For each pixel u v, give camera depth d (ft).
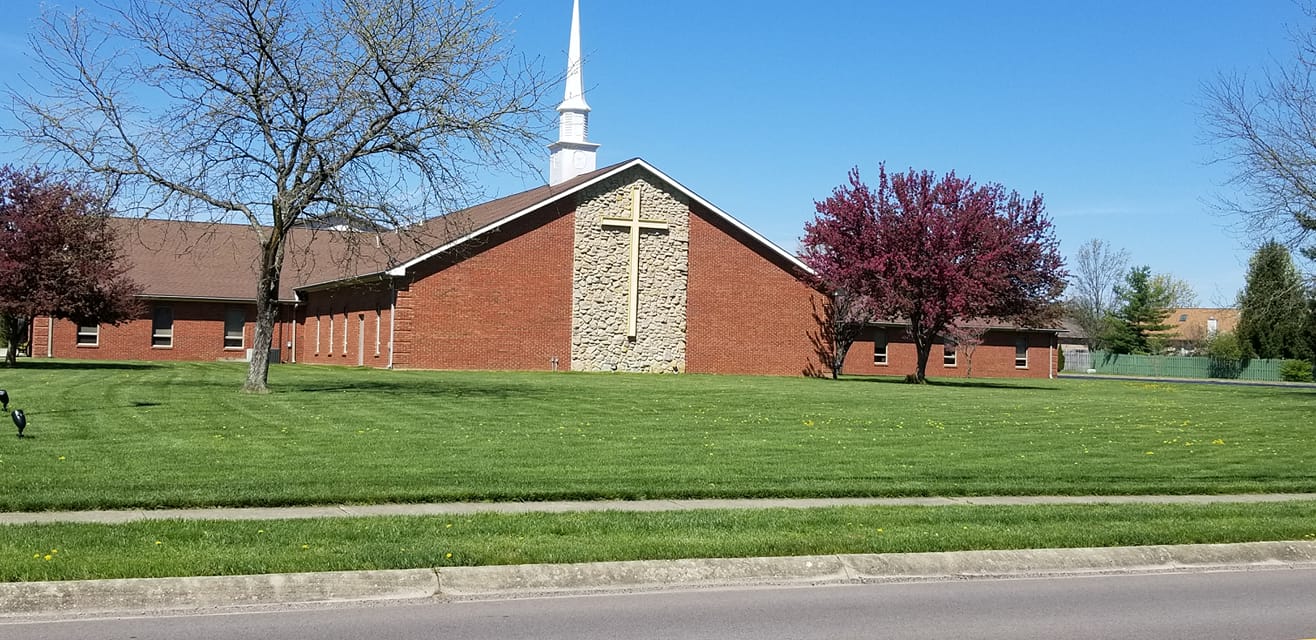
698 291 145.48
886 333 185.98
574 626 26.35
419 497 40.68
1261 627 27.40
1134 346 322.14
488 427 63.67
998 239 135.33
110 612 26.86
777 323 149.59
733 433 63.82
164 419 63.21
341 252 168.35
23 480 41.47
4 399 56.95
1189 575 33.91
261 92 81.25
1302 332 233.55
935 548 33.96
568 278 138.82
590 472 47.09
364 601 28.55
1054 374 211.00
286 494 39.99
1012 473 50.47
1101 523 38.34
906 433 66.59
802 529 35.86
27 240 112.68
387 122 82.53
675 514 38.14
